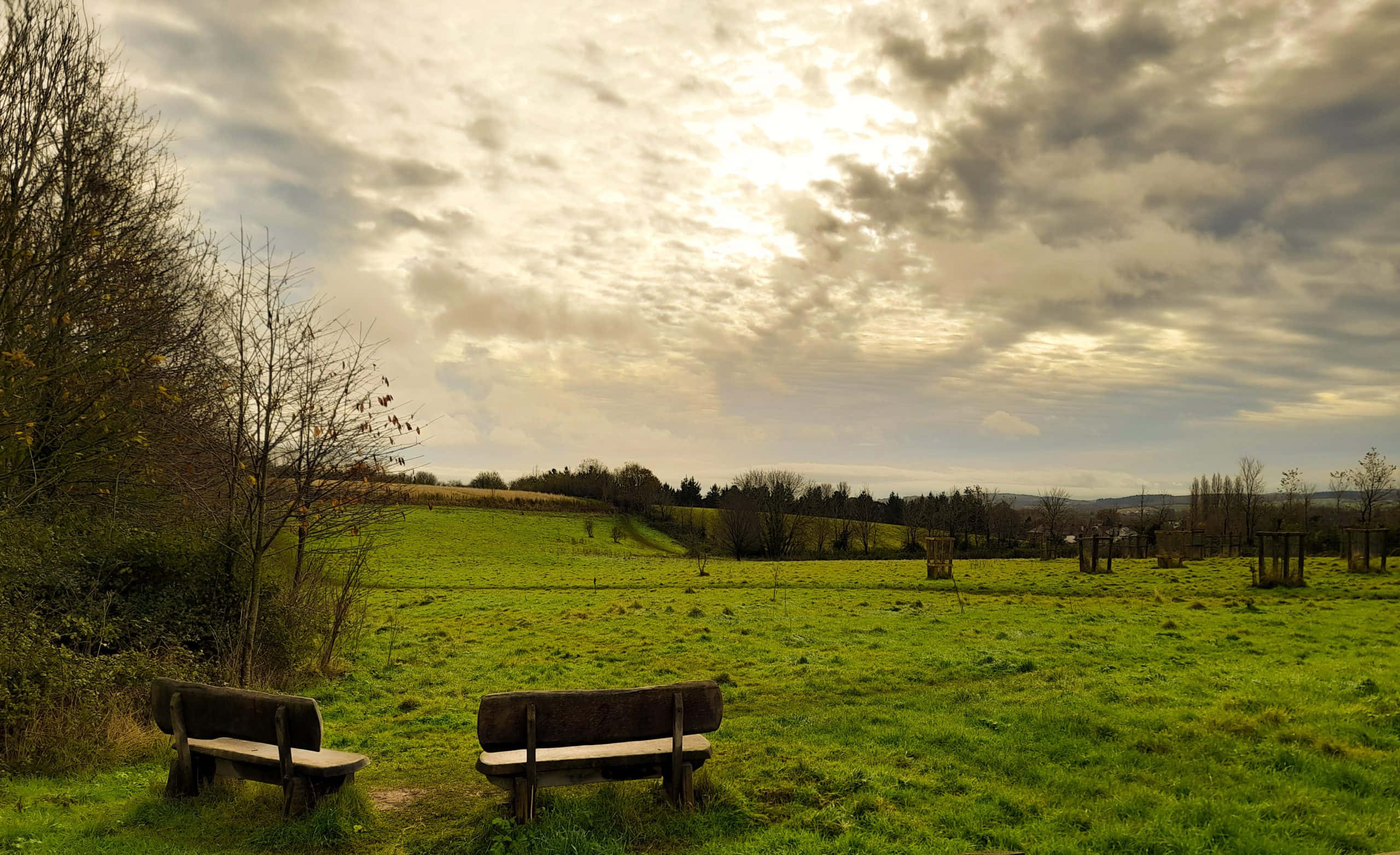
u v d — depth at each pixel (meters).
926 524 113.50
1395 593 32.88
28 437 13.81
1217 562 53.19
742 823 7.58
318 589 18.02
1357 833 7.11
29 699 9.88
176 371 16.39
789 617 28.64
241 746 8.28
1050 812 7.92
